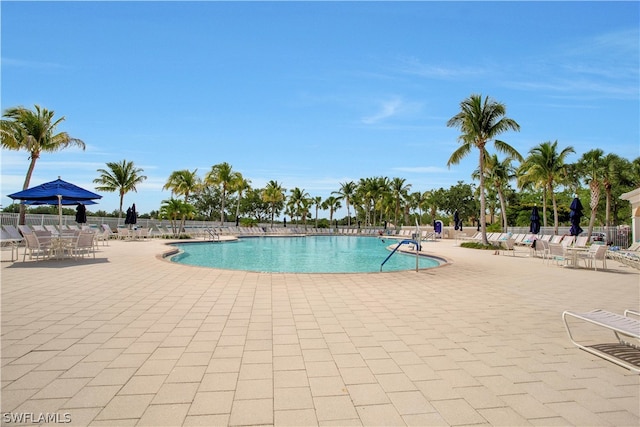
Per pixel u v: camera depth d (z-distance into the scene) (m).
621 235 21.16
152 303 5.93
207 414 2.60
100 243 20.02
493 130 21.27
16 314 5.14
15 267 9.73
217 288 7.27
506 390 3.06
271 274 9.21
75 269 9.45
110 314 5.23
